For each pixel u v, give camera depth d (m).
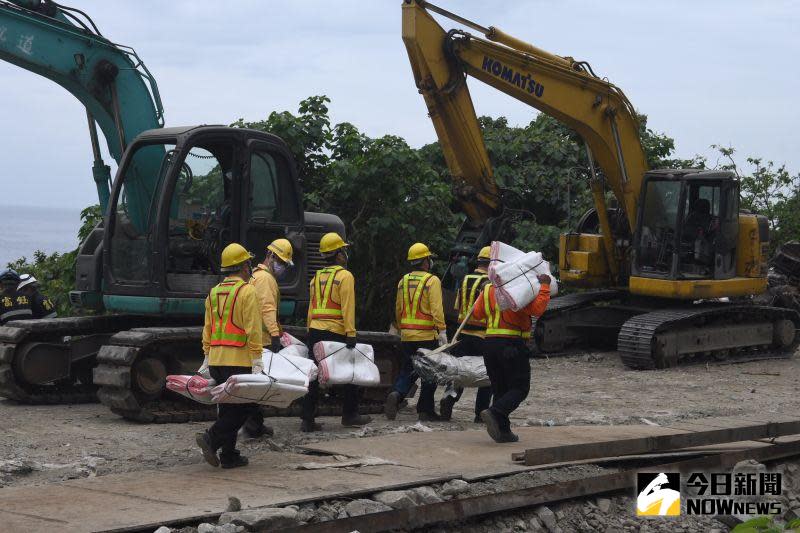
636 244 17.70
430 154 23.75
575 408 12.41
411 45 15.64
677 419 11.46
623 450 9.02
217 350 7.90
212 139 10.88
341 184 18.78
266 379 7.65
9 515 6.29
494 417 8.98
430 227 19.73
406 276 10.80
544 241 21.89
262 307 9.26
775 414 11.95
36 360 11.39
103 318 12.01
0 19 11.61
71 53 12.02
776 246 25.47
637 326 16.69
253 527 6.20
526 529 7.52
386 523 6.57
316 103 20.14
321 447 8.78
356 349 9.98
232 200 10.99
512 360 9.08
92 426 10.23
